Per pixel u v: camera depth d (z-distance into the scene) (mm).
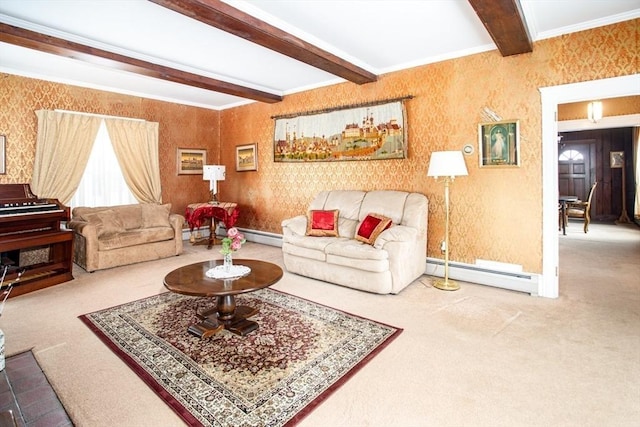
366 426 1649
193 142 6453
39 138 4594
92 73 4551
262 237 6133
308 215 4484
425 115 4102
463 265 3938
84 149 5020
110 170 5371
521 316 2932
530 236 3520
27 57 3930
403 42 3559
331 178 5059
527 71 3443
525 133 3488
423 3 2758
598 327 2695
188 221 5730
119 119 5367
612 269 4340
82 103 5043
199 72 4477
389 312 3041
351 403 1816
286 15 2943
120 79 4859
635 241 6121
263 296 3473
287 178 5660
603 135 8570
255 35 3021
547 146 3381
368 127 4555
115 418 1706
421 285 3803
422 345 2436
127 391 1926
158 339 2547
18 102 4473
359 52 3836
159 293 3576
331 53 3701
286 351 2363
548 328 2689
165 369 2148
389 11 2885
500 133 3617
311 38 3387
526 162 3504
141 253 4766
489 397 1857
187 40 3488
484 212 3773
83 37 3361
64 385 1979
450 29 3248
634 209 8086
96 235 4352
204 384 1989
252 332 2654
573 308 3100
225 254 2902
